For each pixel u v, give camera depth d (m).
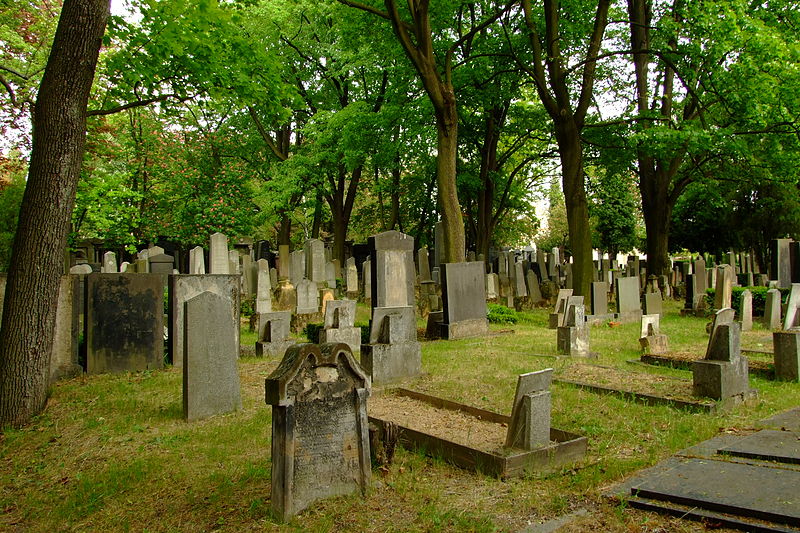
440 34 22.33
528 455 5.47
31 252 7.88
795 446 5.71
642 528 4.24
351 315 11.87
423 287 20.41
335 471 4.97
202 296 7.77
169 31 10.23
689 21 18.80
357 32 23.00
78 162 8.19
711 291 20.02
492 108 25.92
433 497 5.00
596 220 45.44
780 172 21.89
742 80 18.25
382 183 33.16
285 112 12.66
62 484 5.89
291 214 31.20
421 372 9.87
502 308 17.91
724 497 4.46
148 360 10.85
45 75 7.97
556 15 18.73
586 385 8.73
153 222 28.80
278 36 28.59
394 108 24.30
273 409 4.80
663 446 6.14
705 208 34.84
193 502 5.19
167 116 12.02
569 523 4.43
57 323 10.14
